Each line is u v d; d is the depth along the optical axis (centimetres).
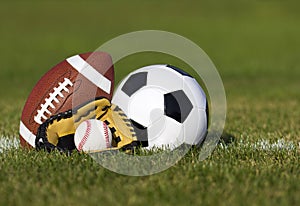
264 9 6950
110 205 914
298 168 1161
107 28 5938
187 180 1042
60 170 1115
